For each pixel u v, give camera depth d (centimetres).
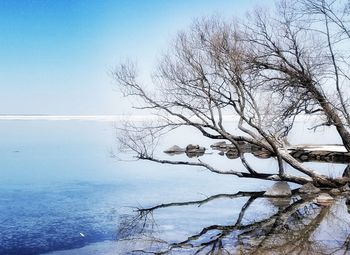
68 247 1353
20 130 8656
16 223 1642
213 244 1355
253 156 3994
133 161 3544
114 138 6356
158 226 1589
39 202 2003
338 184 2098
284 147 2252
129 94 2200
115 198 2092
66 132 8069
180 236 1458
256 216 1723
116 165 3309
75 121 16588
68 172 2928
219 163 3425
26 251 1320
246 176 2211
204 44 2148
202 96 2123
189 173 2902
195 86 2114
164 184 2478
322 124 2247
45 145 5056
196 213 1784
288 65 2184
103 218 1719
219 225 1595
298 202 1956
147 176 2775
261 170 2991
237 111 2091
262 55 2158
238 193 2197
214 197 2105
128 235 1471
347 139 2272
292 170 2958
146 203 1988
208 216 1731
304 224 1584
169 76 2161
